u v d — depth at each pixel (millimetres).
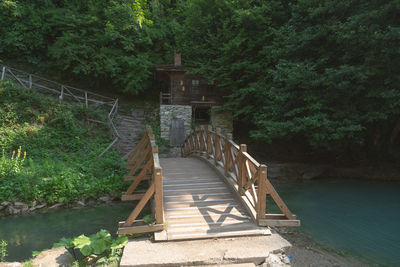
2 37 15969
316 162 13320
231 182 5484
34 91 11602
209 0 15867
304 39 10133
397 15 8672
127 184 8359
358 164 12781
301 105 10469
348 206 7605
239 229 3863
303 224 6176
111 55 16297
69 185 7602
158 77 17797
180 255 3186
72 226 5910
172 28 18328
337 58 10125
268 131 10812
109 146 10547
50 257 4031
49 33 16688
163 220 3879
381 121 11867
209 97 16391
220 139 6613
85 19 15914
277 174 11516
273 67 12594
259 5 15000
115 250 3648
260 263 3156
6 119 9969
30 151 9320
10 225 6004
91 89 17781
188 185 5652
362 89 9055
